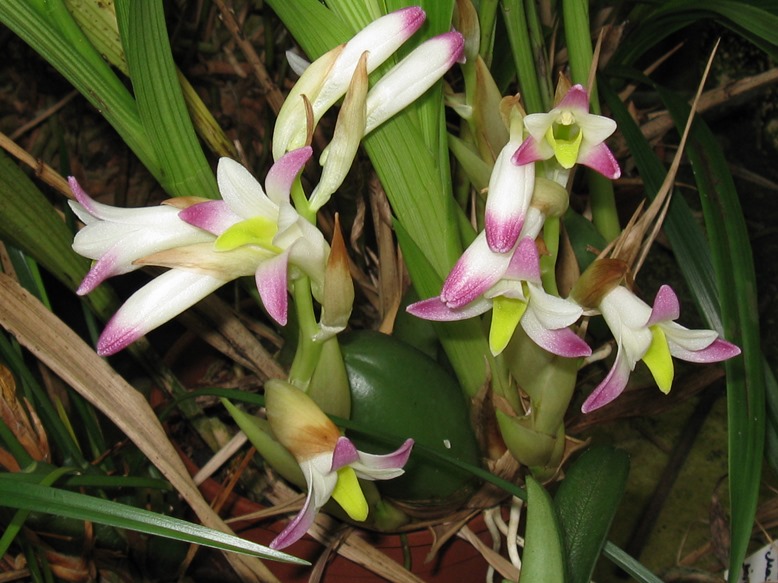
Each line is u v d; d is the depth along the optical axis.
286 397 0.18
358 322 0.34
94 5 0.22
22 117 0.40
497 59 0.31
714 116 0.51
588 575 0.20
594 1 0.38
